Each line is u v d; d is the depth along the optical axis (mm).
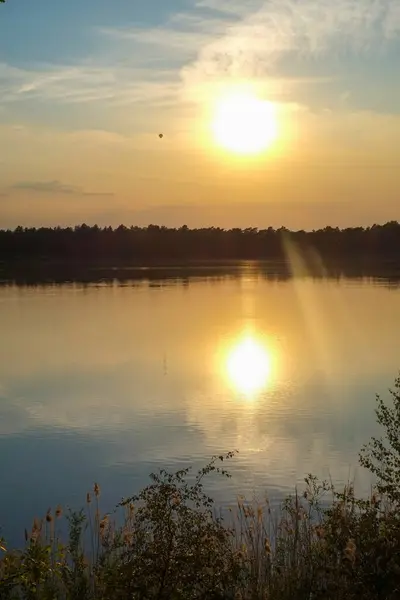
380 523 5574
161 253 154500
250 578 5883
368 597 4977
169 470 13883
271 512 10164
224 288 75500
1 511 11531
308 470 13398
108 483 13203
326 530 5715
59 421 18688
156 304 57375
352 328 40344
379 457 6871
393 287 73812
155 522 5043
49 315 49562
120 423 18281
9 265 135375
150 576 4902
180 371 26812
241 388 23016
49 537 8344
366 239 153250
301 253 157000
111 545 6906
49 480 13367
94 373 26656
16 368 27969
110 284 83000
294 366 27484
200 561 4918
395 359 28812
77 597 5820
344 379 24406
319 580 5586
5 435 17156
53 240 146875
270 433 16906
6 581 5266
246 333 38781
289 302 57781
